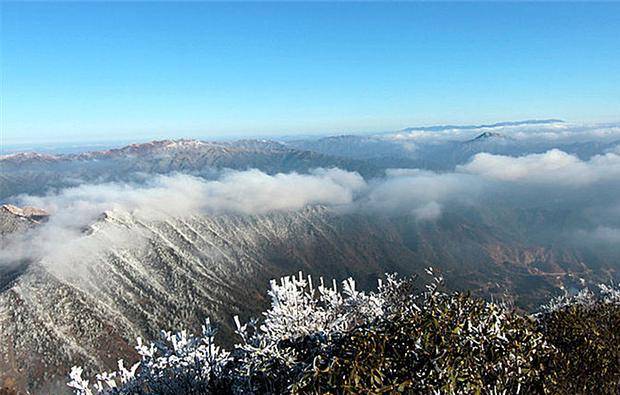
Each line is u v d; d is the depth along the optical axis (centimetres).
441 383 394
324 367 435
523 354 443
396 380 397
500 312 508
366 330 475
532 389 431
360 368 400
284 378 487
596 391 473
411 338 432
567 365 469
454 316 463
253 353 521
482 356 423
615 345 524
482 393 405
